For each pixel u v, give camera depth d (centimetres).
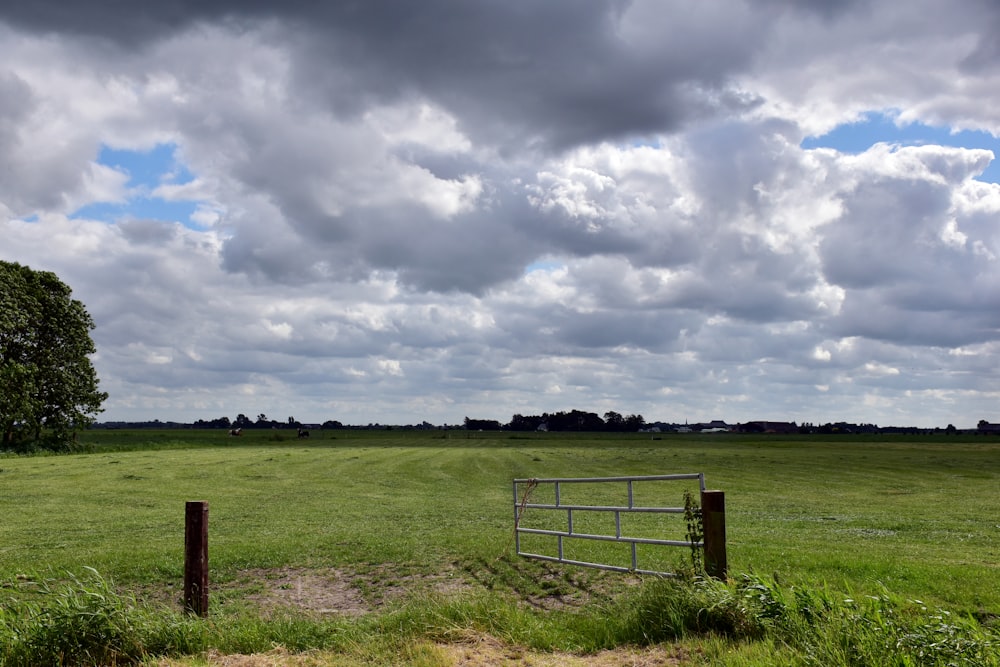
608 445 9094
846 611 707
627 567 1134
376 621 878
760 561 1262
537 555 1327
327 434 12456
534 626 818
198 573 902
